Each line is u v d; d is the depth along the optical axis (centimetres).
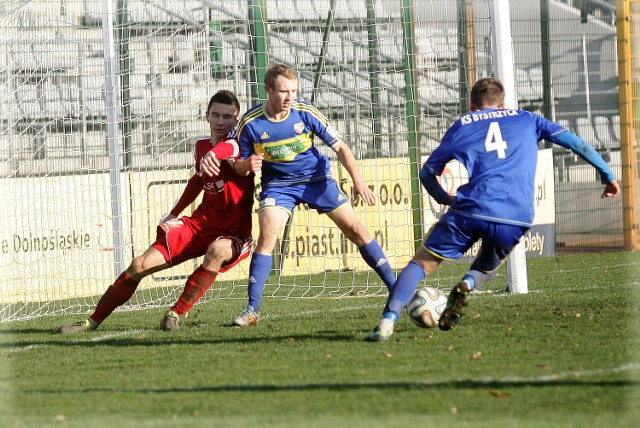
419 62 4900
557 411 1310
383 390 1502
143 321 2786
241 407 1409
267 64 4266
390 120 4616
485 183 1952
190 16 4859
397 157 4334
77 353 2109
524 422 1245
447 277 3828
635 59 5003
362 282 3872
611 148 5225
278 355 1936
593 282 3422
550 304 2678
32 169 3888
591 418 1263
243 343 2145
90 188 3809
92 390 1623
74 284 3747
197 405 1437
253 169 2341
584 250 5062
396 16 4909
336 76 4894
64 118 4200
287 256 4166
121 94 4422
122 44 4422
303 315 2742
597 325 2189
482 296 3031
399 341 2053
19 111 4169
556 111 5244
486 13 4450
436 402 1395
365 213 4241
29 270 3628
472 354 1838
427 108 4853
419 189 4119
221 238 2464
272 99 2331
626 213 5075
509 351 1859
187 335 2334
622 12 4969
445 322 2095
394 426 1240
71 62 4472
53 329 2662
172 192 3966
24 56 4241
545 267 4209
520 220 1953
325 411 1359
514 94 3148
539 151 4850
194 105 4628
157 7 4759
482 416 1289
